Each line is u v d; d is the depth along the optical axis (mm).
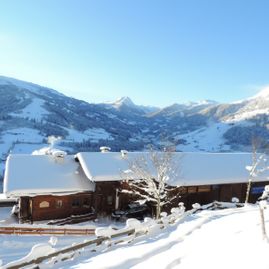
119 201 33250
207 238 14469
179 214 20469
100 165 33219
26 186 30609
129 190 33312
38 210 31016
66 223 30469
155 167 29781
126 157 34594
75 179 33094
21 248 21453
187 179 33250
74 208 32406
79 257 13750
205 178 34156
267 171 37156
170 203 32250
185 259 11367
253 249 11031
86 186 32438
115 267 11578
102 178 31656
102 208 32750
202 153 39062
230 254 10977
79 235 25734
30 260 12531
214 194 35656
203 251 12023
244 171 36875
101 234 15133
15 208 33031
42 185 31125
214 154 39219
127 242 15609
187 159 36938
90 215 31578
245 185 36750
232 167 37156
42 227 25328
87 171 32188
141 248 13875
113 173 32406
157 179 29516
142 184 30188
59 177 32719
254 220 17141
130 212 32281
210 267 10070
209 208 26828
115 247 14961
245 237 13156
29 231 25062
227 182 34781
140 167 29797
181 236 15656
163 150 34156
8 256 19594
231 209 23406
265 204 12625
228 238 13602
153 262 11500
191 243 13969
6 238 23281
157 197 28109
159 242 14859
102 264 12000
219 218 19812
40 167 33438
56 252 13281
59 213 31781
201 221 18797
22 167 32938
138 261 12102
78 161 35781
